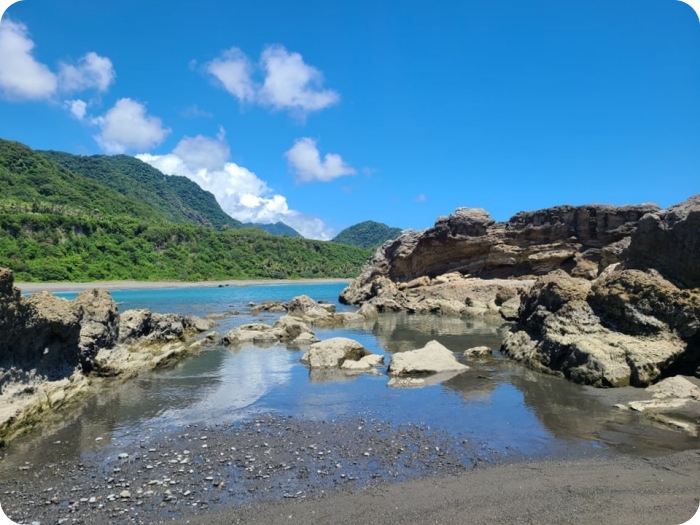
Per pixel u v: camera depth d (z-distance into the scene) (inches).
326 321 1397.6
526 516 303.1
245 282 4089.6
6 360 509.0
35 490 353.4
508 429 468.1
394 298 1870.1
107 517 314.5
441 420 497.7
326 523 301.7
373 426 482.6
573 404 541.0
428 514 309.1
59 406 549.0
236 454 416.2
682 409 511.5
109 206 5162.4
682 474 358.9
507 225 2068.2
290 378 689.0
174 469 386.9
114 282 3292.3
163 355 803.4
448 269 2209.6
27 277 2942.9
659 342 641.0
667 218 782.5
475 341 1010.7
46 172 5039.4
